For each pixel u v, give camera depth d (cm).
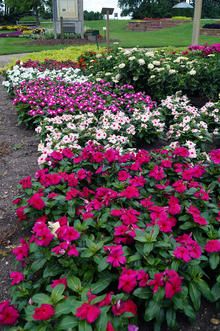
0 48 1727
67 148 354
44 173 311
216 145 465
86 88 636
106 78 712
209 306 227
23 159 448
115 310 183
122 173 300
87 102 555
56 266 223
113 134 425
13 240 294
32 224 302
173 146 360
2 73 1002
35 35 2264
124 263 213
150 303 197
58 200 276
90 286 208
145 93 698
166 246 213
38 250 225
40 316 173
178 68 667
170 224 230
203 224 233
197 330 213
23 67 854
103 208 264
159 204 282
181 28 2638
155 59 688
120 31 2934
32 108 555
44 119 504
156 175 294
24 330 183
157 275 192
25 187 288
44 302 190
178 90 645
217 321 218
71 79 747
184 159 337
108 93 612
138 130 464
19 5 3409
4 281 250
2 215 330
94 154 330
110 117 480
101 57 813
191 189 271
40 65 916
